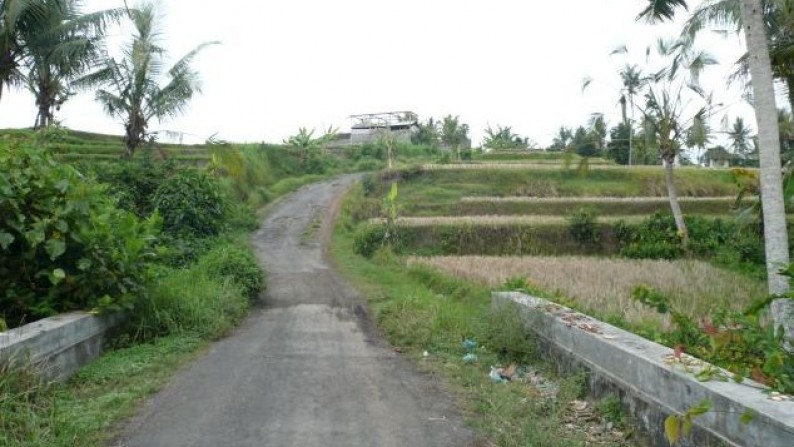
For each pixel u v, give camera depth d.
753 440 3.95
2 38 16.77
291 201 41.50
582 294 13.65
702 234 27.66
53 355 6.63
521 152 58.47
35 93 20.20
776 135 8.31
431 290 16.11
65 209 7.88
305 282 17.70
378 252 25.06
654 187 40.56
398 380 7.33
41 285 8.03
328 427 5.59
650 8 11.69
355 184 44.84
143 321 9.09
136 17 21.78
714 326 6.13
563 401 6.33
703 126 25.23
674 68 25.17
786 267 5.70
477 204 35.91
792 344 5.29
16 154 8.06
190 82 22.75
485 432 5.55
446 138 70.00
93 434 5.27
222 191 19.75
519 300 9.45
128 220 9.16
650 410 5.25
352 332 10.53
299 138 54.31
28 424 5.11
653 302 7.46
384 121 72.56
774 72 13.62
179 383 7.01
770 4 12.93
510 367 7.94
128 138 22.08
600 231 29.14
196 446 5.07
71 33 18.56
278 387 6.88
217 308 10.61
